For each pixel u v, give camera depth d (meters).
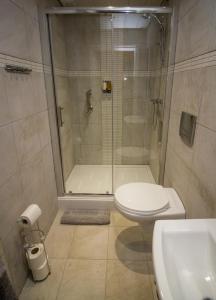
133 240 1.64
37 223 1.47
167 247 0.73
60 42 2.13
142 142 2.79
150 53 2.40
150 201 1.36
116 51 2.43
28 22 1.35
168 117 1.78
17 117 1.20
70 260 1.46
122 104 2.65
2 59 1.04
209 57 0.99
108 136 2.78
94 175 2.52
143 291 1.24
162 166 1.96
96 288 1.26
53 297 1.22
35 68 1.47
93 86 2.58
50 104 1.74
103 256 1.49
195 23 1.17
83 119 2.69
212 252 0.71
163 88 1.91
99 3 2.04
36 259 1.25
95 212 1.98
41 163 1.60
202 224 0.77
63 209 2.04
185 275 0.70
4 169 1.07
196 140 1.16
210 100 0.98
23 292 1.25
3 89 1.06
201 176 1.09
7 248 1.10
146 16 1.99
